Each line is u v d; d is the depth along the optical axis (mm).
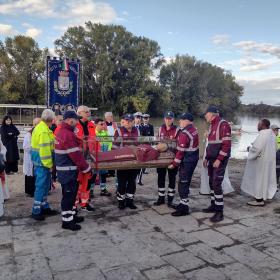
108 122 9188
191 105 71625
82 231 5293
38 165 5688
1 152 6594
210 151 6055
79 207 6355
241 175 10547
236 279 3926
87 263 4246
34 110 32875
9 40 59219
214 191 5852
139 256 4461
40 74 60125
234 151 23875
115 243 4859
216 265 4250
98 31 56875
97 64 56750
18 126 22641
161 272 4055
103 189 7418
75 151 5133
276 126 9297
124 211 6305
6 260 4305
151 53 59656
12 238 4988
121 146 6090
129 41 58719
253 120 73875
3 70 59438
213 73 74812
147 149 5754
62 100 14070
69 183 5246
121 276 3949
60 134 5188
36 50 60344
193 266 4215
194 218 5977
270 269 4172
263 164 6734
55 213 6105
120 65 58094
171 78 69500
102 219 5859
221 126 5930
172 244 4848
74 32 57812
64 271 4043
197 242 4934
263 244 4887
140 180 8664
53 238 5000
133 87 58312
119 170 6285
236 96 83562
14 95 58000
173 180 6512
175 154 6023
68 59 14055
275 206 6820
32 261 4281
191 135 5867
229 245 4848
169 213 6227
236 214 6246
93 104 57906
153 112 62656
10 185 8742
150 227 5508
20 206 6621
